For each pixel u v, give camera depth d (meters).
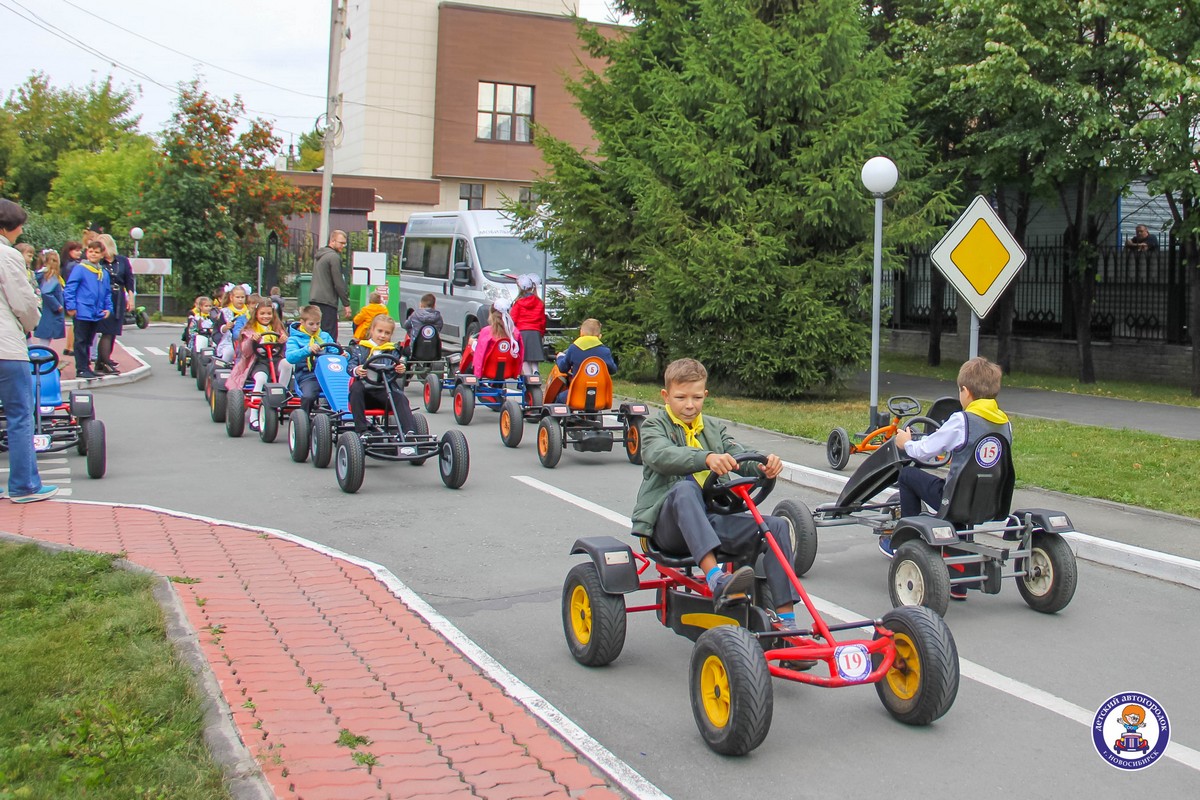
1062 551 6.73
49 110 59.34
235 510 9.13
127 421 14.19
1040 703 5.35
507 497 9.93
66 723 4.37
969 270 10.14
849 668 4.67
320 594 6.60
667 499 5.37
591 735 4.84
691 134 16.45
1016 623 6.66
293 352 11.83
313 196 36.66
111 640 5.36
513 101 40.50
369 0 39.28
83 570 6.57
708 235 16.11
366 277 24.19
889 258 16.23
